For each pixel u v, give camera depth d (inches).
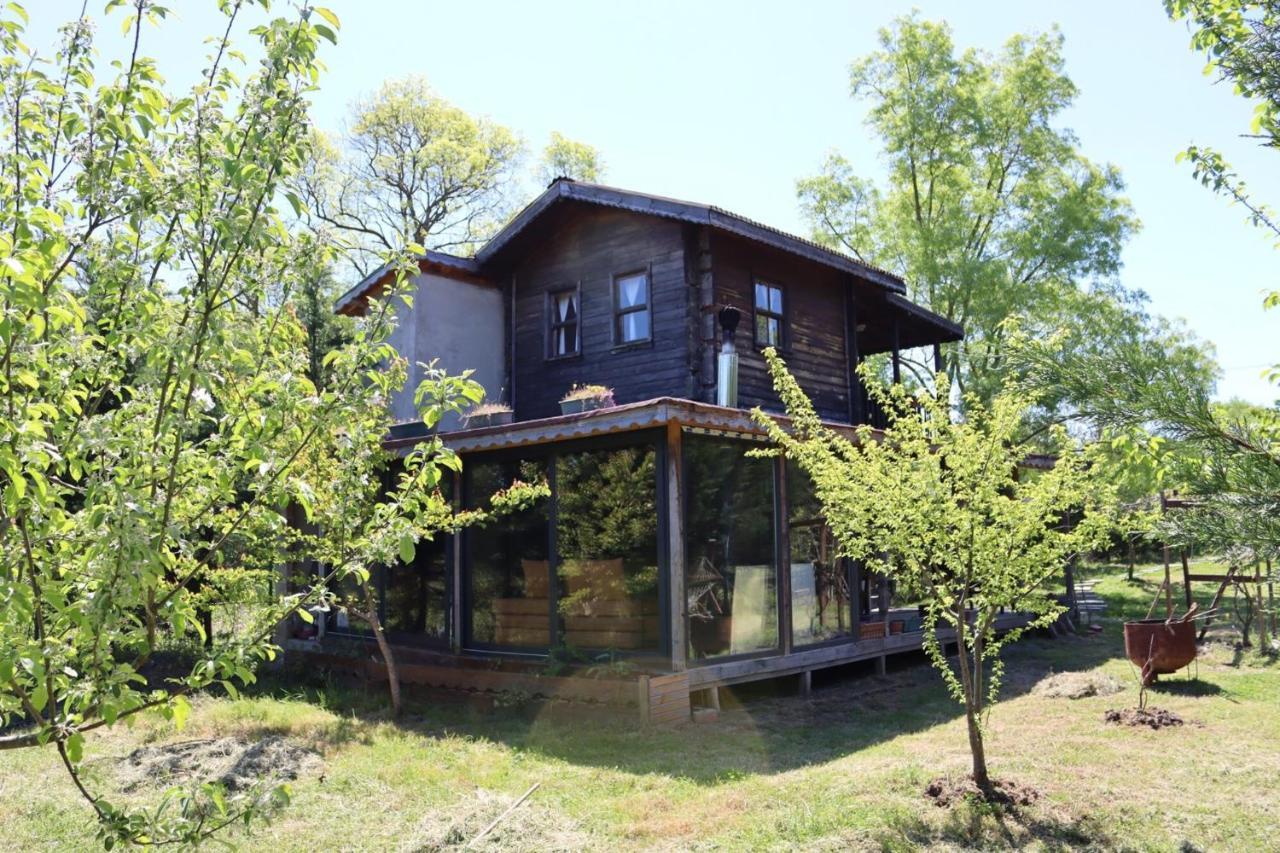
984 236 1069.1
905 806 248.8
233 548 334.3
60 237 114.6
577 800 267.9
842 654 470.0
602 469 427.5
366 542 142.6
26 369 113.0
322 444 163.0
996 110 1067.3
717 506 419.8
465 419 477.7
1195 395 104.1
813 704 423.5
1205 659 512.1
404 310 577.3
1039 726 349.1
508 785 286.7
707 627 404.8
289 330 150.6
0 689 118.0
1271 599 519.8
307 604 145.6
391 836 242.4
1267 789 260.5
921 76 1088.8
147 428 129.3
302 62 124.3
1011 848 220.2
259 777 292.5
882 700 431.2
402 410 563.2
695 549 404.8
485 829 239.1
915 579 278.7
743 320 550.0
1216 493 102.3
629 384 544.7
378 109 1269.7
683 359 518.9
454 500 482.9
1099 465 233.1
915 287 1050.1
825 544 490.3
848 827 234.2
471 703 426.0
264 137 122.2
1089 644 605.3
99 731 366.3
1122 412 106.5
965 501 260.7
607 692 386.6
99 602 110.7
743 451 436.1
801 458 294.8
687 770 300.4
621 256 558.6
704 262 526.6
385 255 147.3
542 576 446.0
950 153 1067.9
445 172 1288.1
